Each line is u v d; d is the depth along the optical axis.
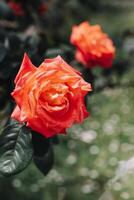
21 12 3.04
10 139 1.42
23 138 1.42
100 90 3.49
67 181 4.69
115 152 5.22
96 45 2.18
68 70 1.33
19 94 1.32
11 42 2.06
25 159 1.41
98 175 4.79
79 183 4.70
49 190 4.57
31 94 1.28
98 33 2.22
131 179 4.46
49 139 1.49
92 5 8.24
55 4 5.32
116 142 5.41
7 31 2.41
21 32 2.48
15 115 1.34
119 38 4.07
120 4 9.57
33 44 2.11
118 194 4.41
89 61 2.20
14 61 1.96
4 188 4.47
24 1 3.04
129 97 6.32
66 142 5.22
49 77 1.30
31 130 1.43
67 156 5.07
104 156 5.15
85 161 5.08
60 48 2.37
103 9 9.09
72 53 2.29
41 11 3.21
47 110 1.29
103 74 3.57
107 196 4.45
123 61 3.93
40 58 2.09
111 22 8.59
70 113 1.32
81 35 2.20
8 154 1.41
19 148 1.42
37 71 1.32
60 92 1.31
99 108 6.07
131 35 4.12
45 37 2.26
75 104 1.33
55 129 1.31
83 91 1.33
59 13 5.30
